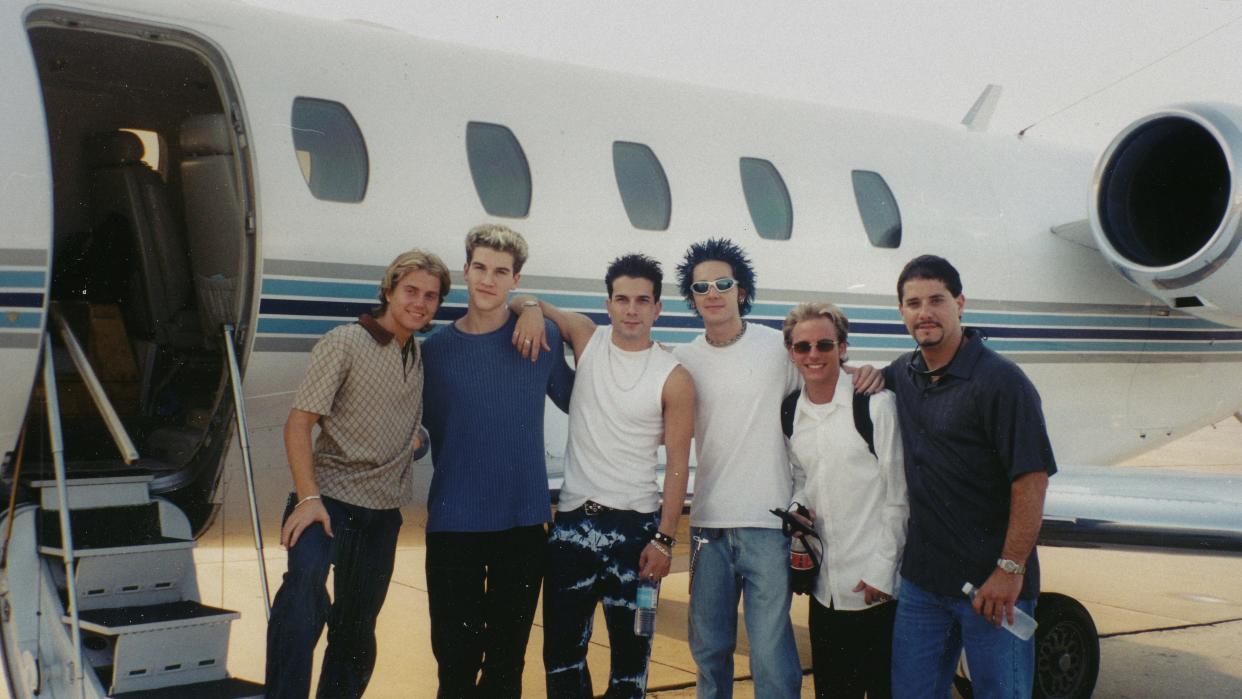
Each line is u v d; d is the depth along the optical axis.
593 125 6.02
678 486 3.80
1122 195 7.00
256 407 4.80
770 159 6.69
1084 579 8.99
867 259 6.87
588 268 5.74
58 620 3.77
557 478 5.30
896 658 3.74
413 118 5.37
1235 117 6.49
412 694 5.66
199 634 3.81
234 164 4.84
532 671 6.08
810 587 3.87
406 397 3.74
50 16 4.33
